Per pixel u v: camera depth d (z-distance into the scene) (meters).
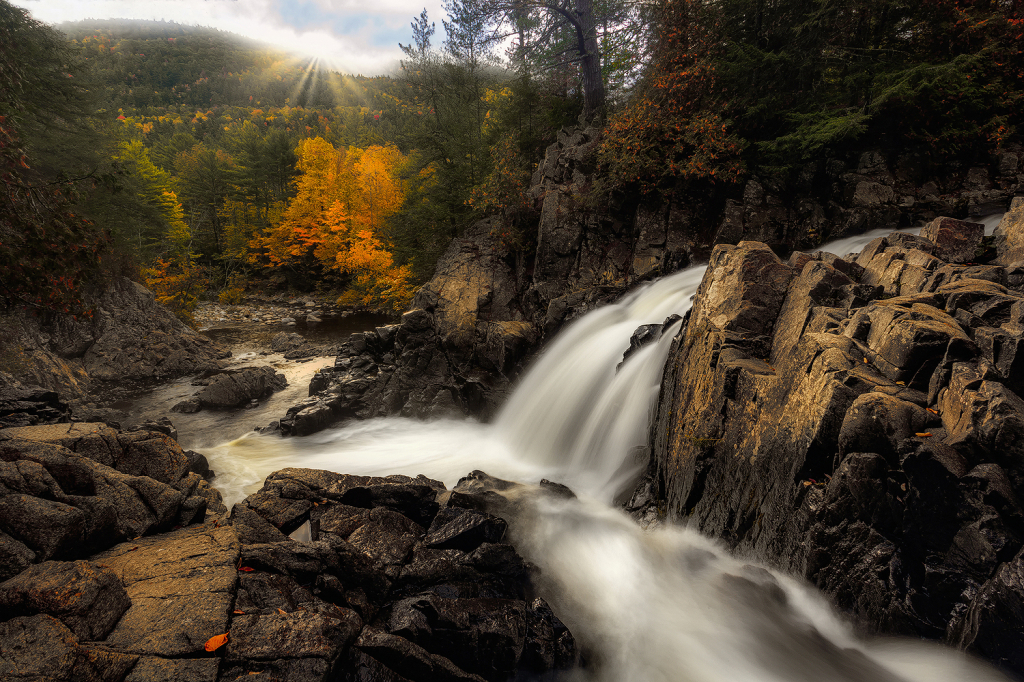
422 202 27.66
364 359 17.05
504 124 24.12
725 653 4.84
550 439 11.76
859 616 4.48
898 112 14.21
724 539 6.20
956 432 4.26
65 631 3.12
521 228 18.09
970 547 3.98
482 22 21.47
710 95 15.85
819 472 5.11
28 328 18.81
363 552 4.80
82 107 26.12
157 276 35.12
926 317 5.08
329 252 46.00
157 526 4.95
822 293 6.75
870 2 14.05
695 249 14.78
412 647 4.01
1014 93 13.36
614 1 22.55
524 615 4.75
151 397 18.28
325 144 50.47
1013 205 6.99
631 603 5.40
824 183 14.60
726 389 6.60
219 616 3.67
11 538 3.82
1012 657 3.65
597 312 14.12
